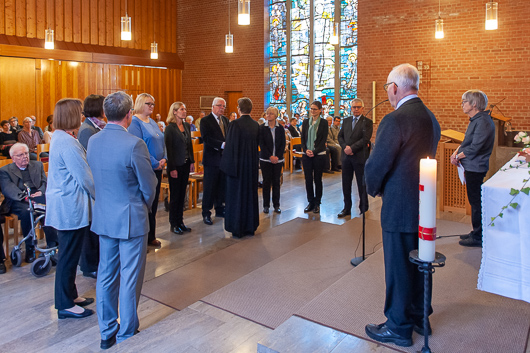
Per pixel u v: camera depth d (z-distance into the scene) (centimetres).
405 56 1002
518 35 872
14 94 1102
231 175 513
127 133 277
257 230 555
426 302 213
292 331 250
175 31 1428
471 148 404
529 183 239
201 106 1359
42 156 728
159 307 344
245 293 350
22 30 1113
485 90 914
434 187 199
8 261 453
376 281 323
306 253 441
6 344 292
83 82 1223
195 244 504
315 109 624
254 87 1289
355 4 1138
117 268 288
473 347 227
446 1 943
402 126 220
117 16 1288
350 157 596
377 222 552
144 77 1347
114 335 290
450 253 386
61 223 313
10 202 460
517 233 231
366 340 238
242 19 654
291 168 1034
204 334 283
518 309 273
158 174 487
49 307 349
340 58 1173
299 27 1231
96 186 278
